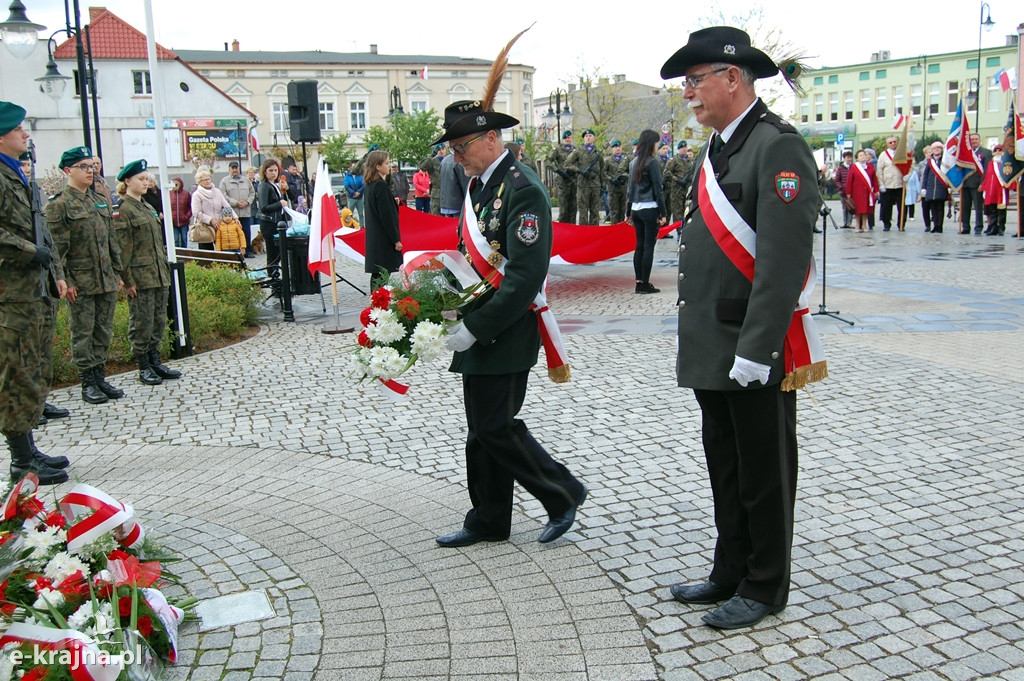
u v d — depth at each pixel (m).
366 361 3.91
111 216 7.43
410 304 3.82
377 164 10.29
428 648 3.34
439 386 7.45
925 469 5.07
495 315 3.83
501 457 4.08
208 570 4.08
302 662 3.26
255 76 59.97
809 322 3.28
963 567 3.87
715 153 3.36
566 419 6.31
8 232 5.28
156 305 7.94
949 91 59.34
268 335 10.06
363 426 6.38
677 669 3.16
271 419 6.64
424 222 10.95
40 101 42.06
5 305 5.33
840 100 64.81
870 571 3.86
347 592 3.82
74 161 7.07
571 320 10.09
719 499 3.58
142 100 44.31
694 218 3.41
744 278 3.27
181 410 6.99
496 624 3.50
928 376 7.08
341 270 16.56
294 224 11.66
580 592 3.75
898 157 21.05
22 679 2.71
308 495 5.04
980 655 3.18
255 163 38.97
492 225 3.92
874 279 12.49
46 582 3.05
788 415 3.36
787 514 3.39
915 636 3.32
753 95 3.30
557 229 11.31
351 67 61.59
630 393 6.95
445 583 3.88
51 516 3.31
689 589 3.64
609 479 5.11
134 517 3.53
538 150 37.97
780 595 3.44
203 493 5.13
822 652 3.23
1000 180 18.61
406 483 5.18
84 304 7.13
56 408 6.91
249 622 3.57
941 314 9.62
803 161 3.13
